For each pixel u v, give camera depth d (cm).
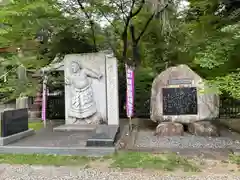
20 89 875
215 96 816
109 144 618
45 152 620
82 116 916
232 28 706
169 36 1158
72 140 705
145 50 1365
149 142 700
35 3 760
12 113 725
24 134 757
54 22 945
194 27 965
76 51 1098
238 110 1080
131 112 862
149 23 1243
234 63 682
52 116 1197
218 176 454
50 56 1046
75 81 922
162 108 833
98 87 919
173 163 520
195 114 813
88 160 562
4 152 634
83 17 1092
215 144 664
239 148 620
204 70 827
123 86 1202
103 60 914
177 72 838
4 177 478
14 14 763
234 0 745
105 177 464
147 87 1210
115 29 1298
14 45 912
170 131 783
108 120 898
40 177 473
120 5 1123
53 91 1191
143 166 508
